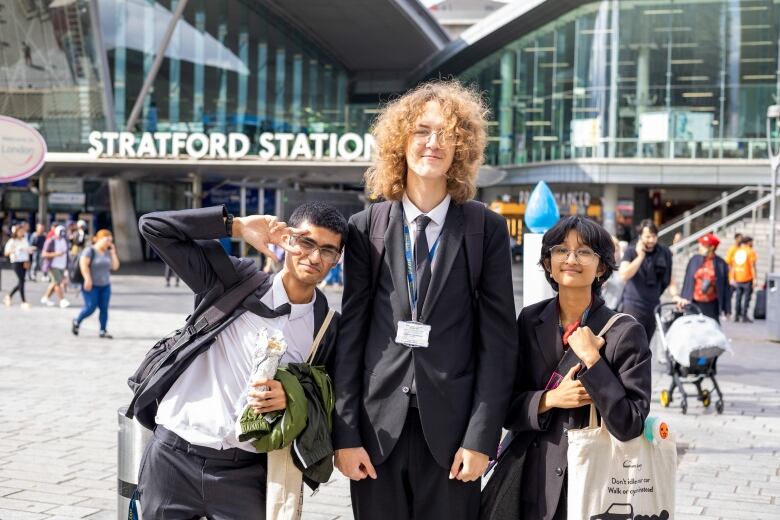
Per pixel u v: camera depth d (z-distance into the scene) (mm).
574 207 39656
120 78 35938
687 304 8758
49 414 7824
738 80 35688
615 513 2949
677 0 35938
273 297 3160
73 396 8703
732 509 5445
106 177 36938
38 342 12758
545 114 39625
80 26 34188
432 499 3031
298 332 3164
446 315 2998
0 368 10383
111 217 38438
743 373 11266
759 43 35438
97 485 5676
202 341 3107
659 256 8703
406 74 53125
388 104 3195
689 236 29844
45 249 18359
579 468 2957
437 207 3078
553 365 3152
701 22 35875
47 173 35812
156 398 3184
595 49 37281
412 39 46938
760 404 9094
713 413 8609
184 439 3088
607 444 2965
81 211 38188
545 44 39594
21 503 5258
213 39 39281
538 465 3129
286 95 44906
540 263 3242
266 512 3053
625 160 36625
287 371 3016
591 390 2930
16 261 18031
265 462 3143
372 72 53438
